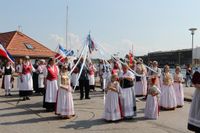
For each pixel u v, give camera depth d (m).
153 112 9.81
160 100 11.80
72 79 16.44
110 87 9.35
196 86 6.76
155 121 9.54
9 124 8.96
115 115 9.32
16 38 39.34
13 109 11.34
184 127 8.77
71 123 9.14
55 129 8.40
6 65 15.31
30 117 9.96
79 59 13.16
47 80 10.92
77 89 17.00
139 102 13.35
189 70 21.34
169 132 8.20
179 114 10.81
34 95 15.15
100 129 8.41
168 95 11.71
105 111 9.41
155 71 13.18
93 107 11.91
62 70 9.91
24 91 13.42
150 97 9.89
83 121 9.41
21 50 38.00
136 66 14.71
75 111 11.05
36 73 15.35
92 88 17.12
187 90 18.34
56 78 11.03
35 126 8.74
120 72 10.20
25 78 13.45
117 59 13.39
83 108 11.68
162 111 11.44
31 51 38.62
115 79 9.41
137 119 9.79
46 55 39.31
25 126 8.74
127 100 9.71
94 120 9.56
